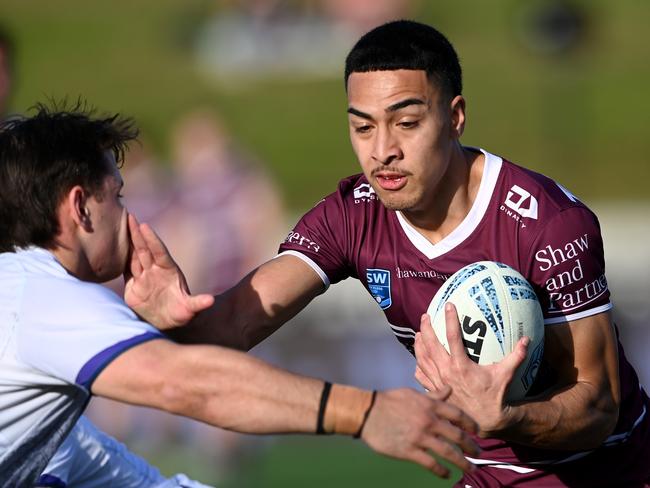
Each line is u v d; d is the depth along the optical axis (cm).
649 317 3378
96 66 7856
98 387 1180
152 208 3697
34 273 1254
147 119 6931
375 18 7644
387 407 1142
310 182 6259
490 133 6569
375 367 3400
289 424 1148
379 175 1424
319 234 1614
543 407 1419
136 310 1434
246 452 3306
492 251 1505
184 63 7825
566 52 4591
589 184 6019
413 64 1400
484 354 1397
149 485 1648
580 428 1457
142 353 1171
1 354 1213
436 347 1387
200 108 7138
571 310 1481
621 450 1636
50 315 1206
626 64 7300
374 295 1612
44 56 8012
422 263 1540
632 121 6638
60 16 8794
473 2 8444
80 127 1311
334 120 6950
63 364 1188
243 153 3800
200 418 1164
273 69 7631
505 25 7994
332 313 3419
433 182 1433
